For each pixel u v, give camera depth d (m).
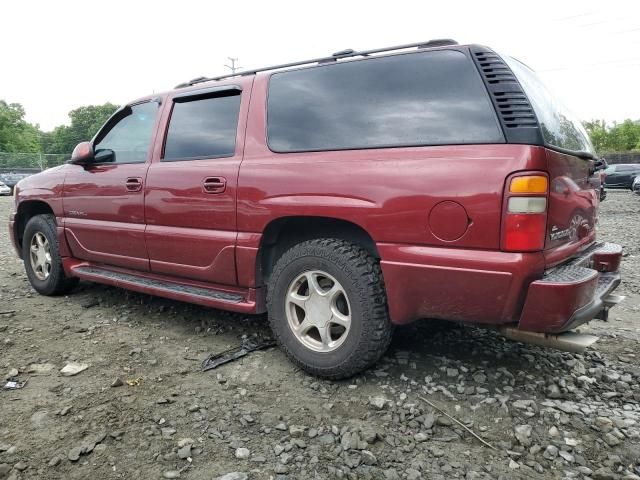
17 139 63.12
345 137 2.80
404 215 2.49
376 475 2.06
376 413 2.52
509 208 2.23
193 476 2.05
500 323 2.40
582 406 2.61
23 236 4.83
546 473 2.08
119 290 4.84
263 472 2.08
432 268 2.42
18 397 2.70
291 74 3.14
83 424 2.43
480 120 2.39
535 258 2.26
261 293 3.18
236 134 3.28
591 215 3.06
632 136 48.12
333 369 2.78
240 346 3.40
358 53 2.93
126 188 3.82
